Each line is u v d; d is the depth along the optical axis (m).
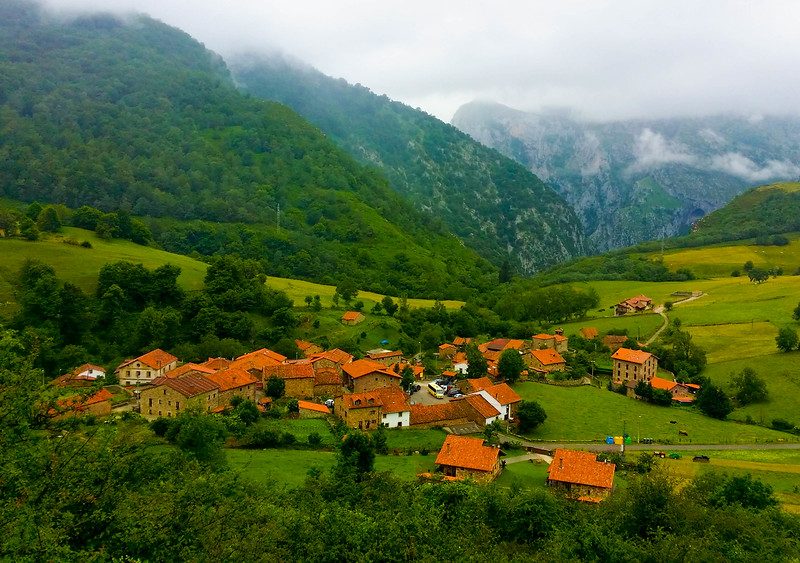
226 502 43.75
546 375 155.62
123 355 144.62
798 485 87.19
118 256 190.62
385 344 173.75
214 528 35.50
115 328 151.25
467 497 60.41
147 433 85.38
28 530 25.11
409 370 138.00
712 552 45.09
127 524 31.20
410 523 48.00
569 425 118.94
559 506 58.38
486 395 120.25
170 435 84.81
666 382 145.62
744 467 96.31
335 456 83.00
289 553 41.06
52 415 31.83
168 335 154.38
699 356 165.25
